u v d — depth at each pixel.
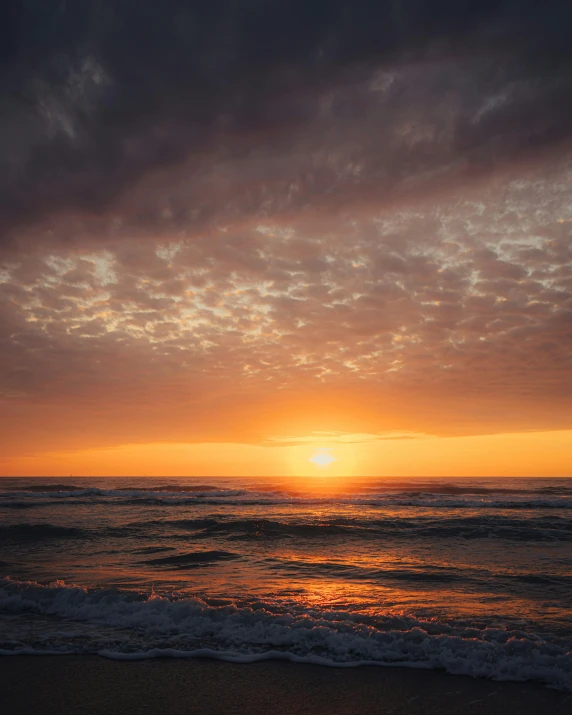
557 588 9.03
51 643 6.26
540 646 5.81
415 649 5.90
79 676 5.33
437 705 4.67
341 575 10.32
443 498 32.84
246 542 15.59
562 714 4.47
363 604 7.84
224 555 12.98
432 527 17.89
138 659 5.77
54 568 11.18
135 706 4.66
